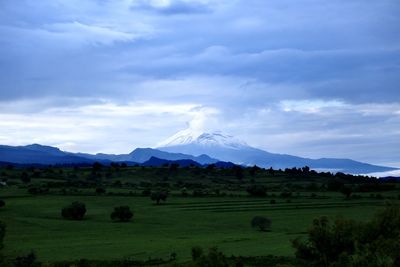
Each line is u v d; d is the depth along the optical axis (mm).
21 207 154375
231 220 131000
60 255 75875
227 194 193375
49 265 64625
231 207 154875
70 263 67125
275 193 198875
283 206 154875
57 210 150500
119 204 166625
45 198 175875
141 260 69625
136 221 131000
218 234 104875
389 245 48938
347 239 56031
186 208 154875
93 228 117188
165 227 119312
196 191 199500
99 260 69812
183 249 80125
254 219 114500
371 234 55969
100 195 186750
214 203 164500
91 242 92250
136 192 199250
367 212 135875
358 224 58062
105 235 104500
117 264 66688
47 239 97938
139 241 92875
